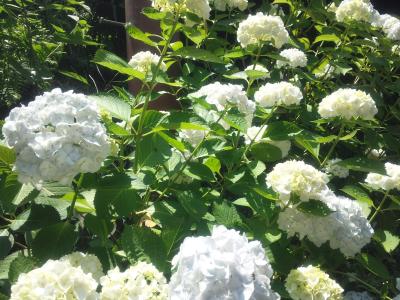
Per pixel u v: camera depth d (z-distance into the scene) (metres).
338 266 1.01
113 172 0.86
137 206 0.85
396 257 1.23
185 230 0.79
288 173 0.84
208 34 1.36
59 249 0.72
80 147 0.64
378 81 1.48
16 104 1.41
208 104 0.88
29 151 0.62
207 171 0.88
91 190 0.81
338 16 1.44
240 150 0.95
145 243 0.69
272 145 0.94
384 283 1.02
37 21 1.33
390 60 1.52
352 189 1.05
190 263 0.56
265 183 0.93
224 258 0.54
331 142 1.33
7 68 1.23
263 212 0.84
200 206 0.80
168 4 0.88
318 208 0.83
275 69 1.42
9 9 1.27
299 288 0.74
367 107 0.99
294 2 1.56
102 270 0.72
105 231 0.76
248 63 1.71
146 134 0.82
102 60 0.81
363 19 1.44
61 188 0.74
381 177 1.05
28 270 0.64
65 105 0.65
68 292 0.55
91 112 0.66
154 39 1.30
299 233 0.87
